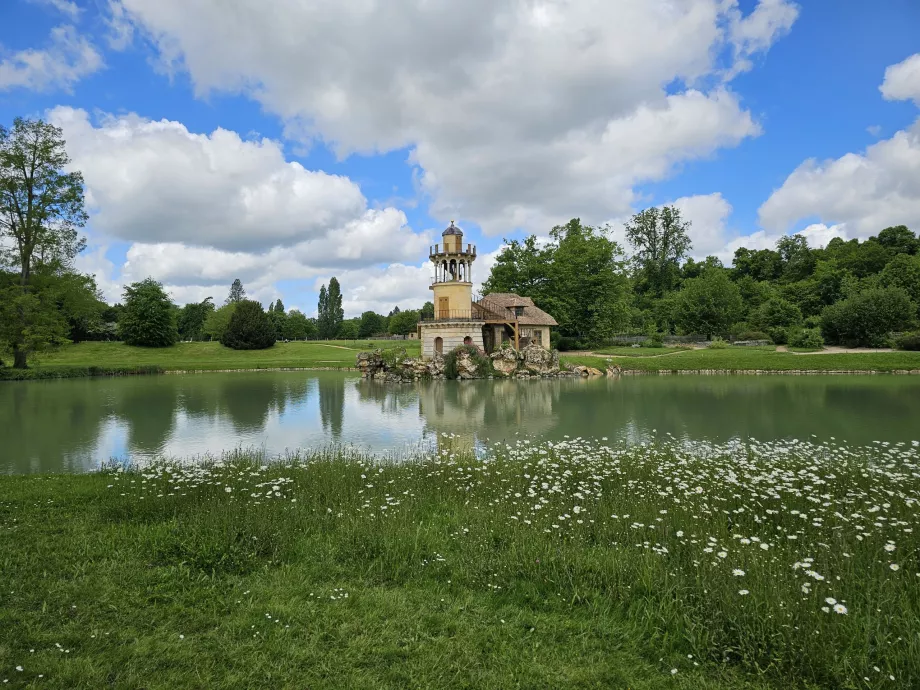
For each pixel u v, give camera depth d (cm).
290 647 670
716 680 603
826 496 1108
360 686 596
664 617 705
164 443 2492
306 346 11269
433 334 6606
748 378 5572
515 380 5819
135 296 10431
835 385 4697
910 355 6397
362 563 898
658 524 1016
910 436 2427
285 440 2555
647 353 7775
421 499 1245
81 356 9344
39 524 1117
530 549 901
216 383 5650
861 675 579
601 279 8925
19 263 6228
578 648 670
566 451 1852
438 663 639
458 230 6800
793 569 779
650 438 2458
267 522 1026
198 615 745
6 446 2422
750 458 1719
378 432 2738
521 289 9175
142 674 614
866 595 707
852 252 12556
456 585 834
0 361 6269
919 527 937
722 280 10275
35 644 671
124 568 888
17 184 6009
